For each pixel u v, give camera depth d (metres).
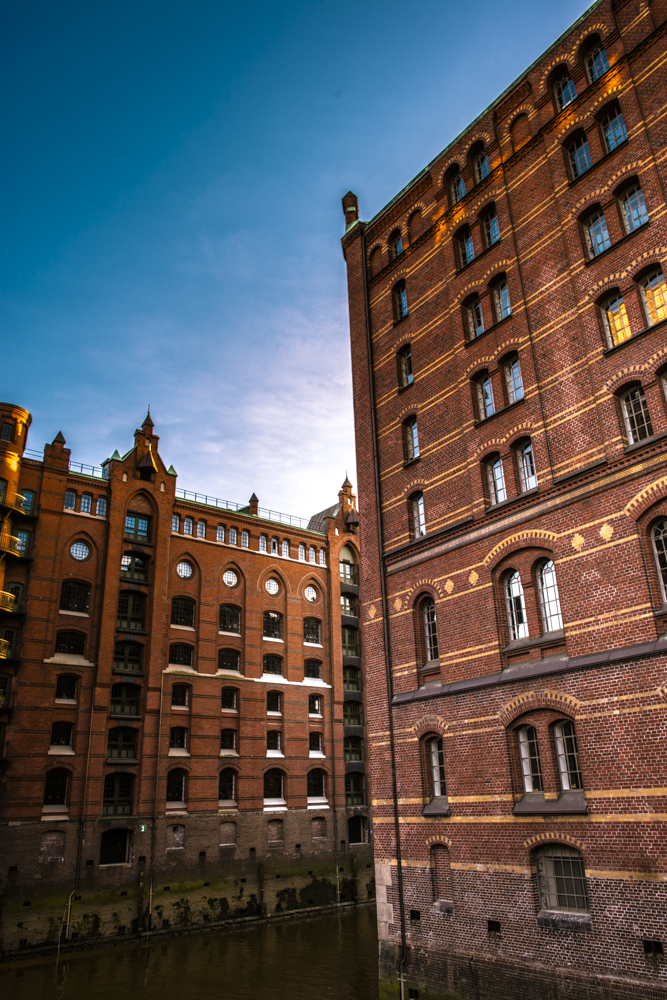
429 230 26.77
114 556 41.69
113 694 40.12
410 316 27.14
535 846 17.95
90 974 29.09
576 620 18.36
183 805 40.94
